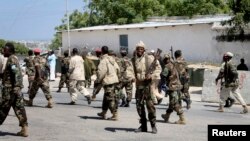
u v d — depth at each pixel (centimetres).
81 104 1569
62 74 2069
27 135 941
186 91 1484
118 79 1188
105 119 1199
